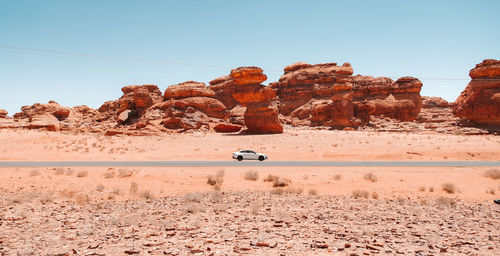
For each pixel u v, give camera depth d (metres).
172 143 55.97
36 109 123.69
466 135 74.19
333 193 19.91
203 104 83.50
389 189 21.08
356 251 7.65
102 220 11.94
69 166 31.62
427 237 9.46
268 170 28.52
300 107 132.12
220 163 34.19
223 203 15.95
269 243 8.32
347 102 102.62
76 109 147.25
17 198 15.61
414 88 130.12
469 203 17.19
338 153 43.38
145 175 25.50
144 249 7.88
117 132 69.38
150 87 124.25
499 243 8.95
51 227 10.66
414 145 49.25
